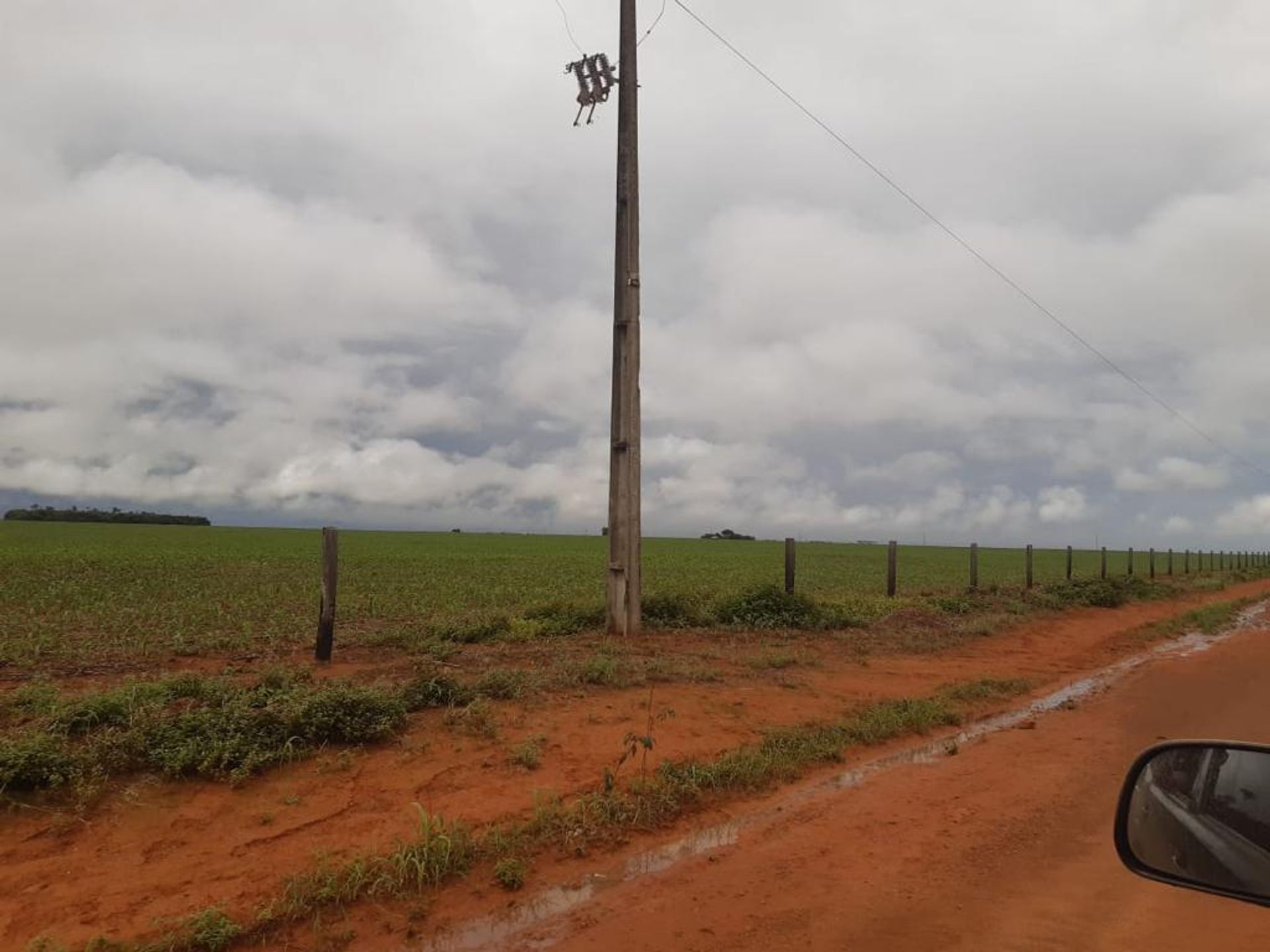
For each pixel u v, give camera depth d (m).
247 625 14.91
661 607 16.47
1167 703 11.05
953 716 9.88
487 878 5.29
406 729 7.92
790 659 12.56
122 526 119.62
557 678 10.22
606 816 6.22
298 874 5.15
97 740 6.58
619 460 14.47
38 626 14.92
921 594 25.73
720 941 4.49
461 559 45.78
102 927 4.49
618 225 14.96
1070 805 6.78
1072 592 26.30
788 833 6.20
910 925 4.64
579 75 15.32
